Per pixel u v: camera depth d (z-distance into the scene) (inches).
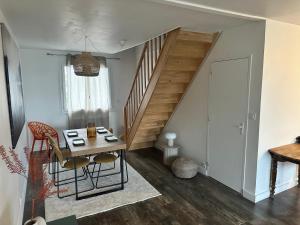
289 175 131.6
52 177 142.7
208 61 142.1
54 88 215.9
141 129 193.3
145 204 117.4
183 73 153.1
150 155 195.8
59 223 65.5
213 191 130.3
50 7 88.6
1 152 57.7
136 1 81.7
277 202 117.8
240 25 117.6
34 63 205.3
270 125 117.0
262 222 101.7
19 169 61.4
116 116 248.1
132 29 124.4
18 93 124.0
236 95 123.6
